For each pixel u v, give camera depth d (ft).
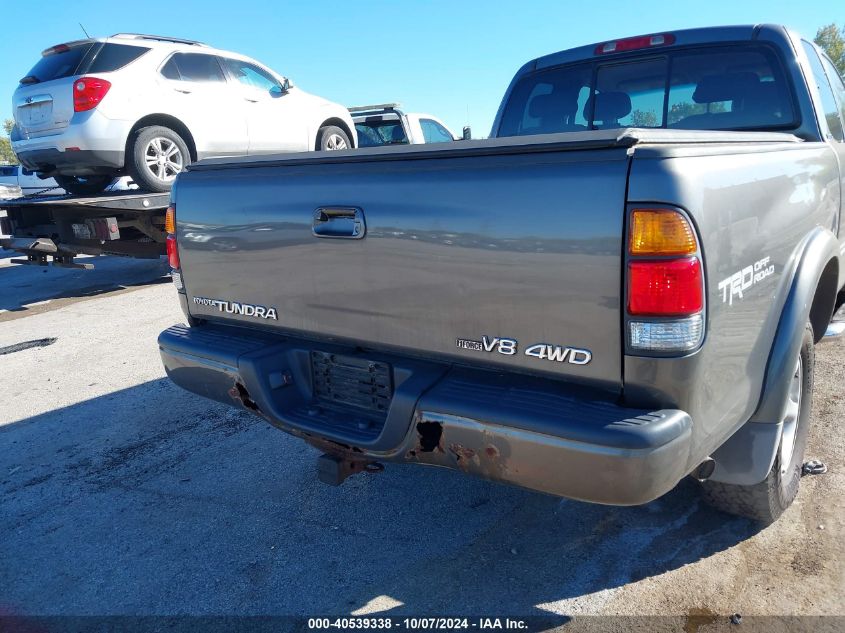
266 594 8.54
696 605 7.92
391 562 9.07
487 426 6.60
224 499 10.93
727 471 8.36
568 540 9.36
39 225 27.73
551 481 6.40
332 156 7.82
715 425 6.73
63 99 23.94
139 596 8.62
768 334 7.67
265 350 8.81
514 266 6.46
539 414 6.31
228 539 9.79
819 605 7.80
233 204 8.83
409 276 7.25
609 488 6.06
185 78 26.94
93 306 26.02
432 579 8.68
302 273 8.27
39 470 12.25
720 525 9.46
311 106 32.71
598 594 8.20
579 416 6.17
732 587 8.18
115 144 24.56
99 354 19.39
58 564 9.36
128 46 25.20
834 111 12.57
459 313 6.97
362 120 39.14
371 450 7.75
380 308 7.61
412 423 7.23
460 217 6.73
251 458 12.38
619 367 6.14
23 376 17.72
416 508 10.41
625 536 9.34
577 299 6.19
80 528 10.24
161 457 12.57
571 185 6.08
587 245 6.04
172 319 23.16
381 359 7.89
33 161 25.52
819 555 8.67
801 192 8.49
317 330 8.36
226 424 14.03
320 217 7.89
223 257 9.14
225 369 8.92
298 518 10.27
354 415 8.37
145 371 17.65
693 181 5.91
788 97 10.85
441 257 6.94
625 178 5.84
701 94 11.73
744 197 6.79
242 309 9.18
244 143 29.25
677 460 6.11
